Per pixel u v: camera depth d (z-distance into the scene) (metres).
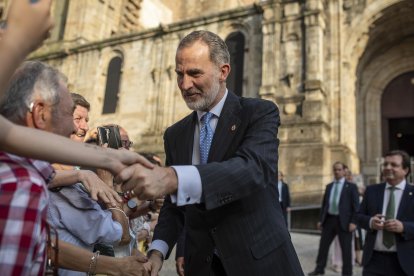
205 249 2.84
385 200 6.05
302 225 20.41
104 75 30.92
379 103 30.08
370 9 25.17
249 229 2.75
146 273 2.97
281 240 2.86
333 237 10.70
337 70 24.64
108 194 2.89
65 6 35.19
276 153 2.80
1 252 1.56
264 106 2.93
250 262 2.70
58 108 2.04
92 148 1.75
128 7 36.66
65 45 32.78
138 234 5.39
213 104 3.04
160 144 26.55
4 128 1.46
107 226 2.92
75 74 31.89
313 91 22.39
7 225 1.58
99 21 33.97
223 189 2.33
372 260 5.80
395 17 25.88
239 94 25.70
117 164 1.84
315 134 21.80
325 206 10.88
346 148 22.64
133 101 29.09
